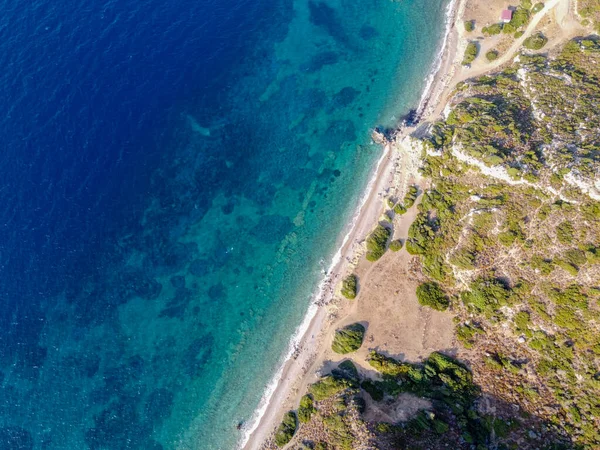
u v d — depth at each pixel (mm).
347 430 53000
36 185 75125
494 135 63188
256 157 77875
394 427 52000
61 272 69500
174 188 75625
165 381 63938
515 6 82625
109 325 66750
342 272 66250
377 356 58719
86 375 63969
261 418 60000
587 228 52000
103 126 80188
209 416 61781
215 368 64250
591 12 72938
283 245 70312
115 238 71938
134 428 61656
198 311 67438
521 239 56219
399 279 63375
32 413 62188
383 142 75250
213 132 80562
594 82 63938
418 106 77625
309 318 64625
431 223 64375
